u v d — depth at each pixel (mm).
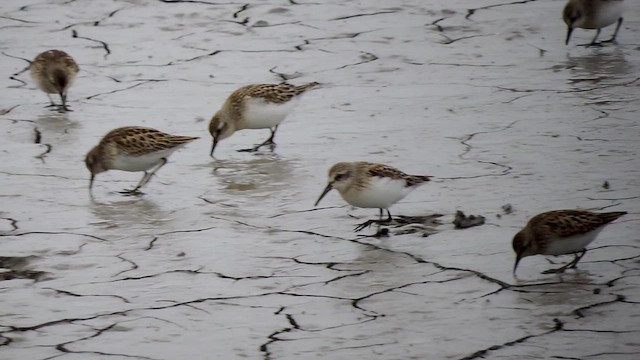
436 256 11562
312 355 9383
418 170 14305
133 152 13617
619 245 11656
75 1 23188
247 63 19359
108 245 12070
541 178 13875
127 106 17281
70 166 14727
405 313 10219
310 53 19875
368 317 10156
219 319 10180
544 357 9227
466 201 13180
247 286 10930
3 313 10320
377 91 17859
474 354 9328
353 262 11484
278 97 15258
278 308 10398
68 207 13266
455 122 16281
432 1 23203
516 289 10672
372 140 15602
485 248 11719
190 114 16859
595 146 15055
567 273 11023
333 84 18234
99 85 18344
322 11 22500
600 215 10891
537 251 10867
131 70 19062
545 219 10836
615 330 9711
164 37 20859
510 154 14828
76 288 10914
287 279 11086
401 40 20609
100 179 14305
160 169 14727
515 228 12250
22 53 19938
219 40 20656
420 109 16922
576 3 19734
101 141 13789
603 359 9164
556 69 18875
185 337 9805
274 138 15914
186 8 22703
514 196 13266
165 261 11617
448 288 10758
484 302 10406
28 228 12555
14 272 11328
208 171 14617
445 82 18281
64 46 20344
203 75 18750
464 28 21375
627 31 21078
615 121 16125
